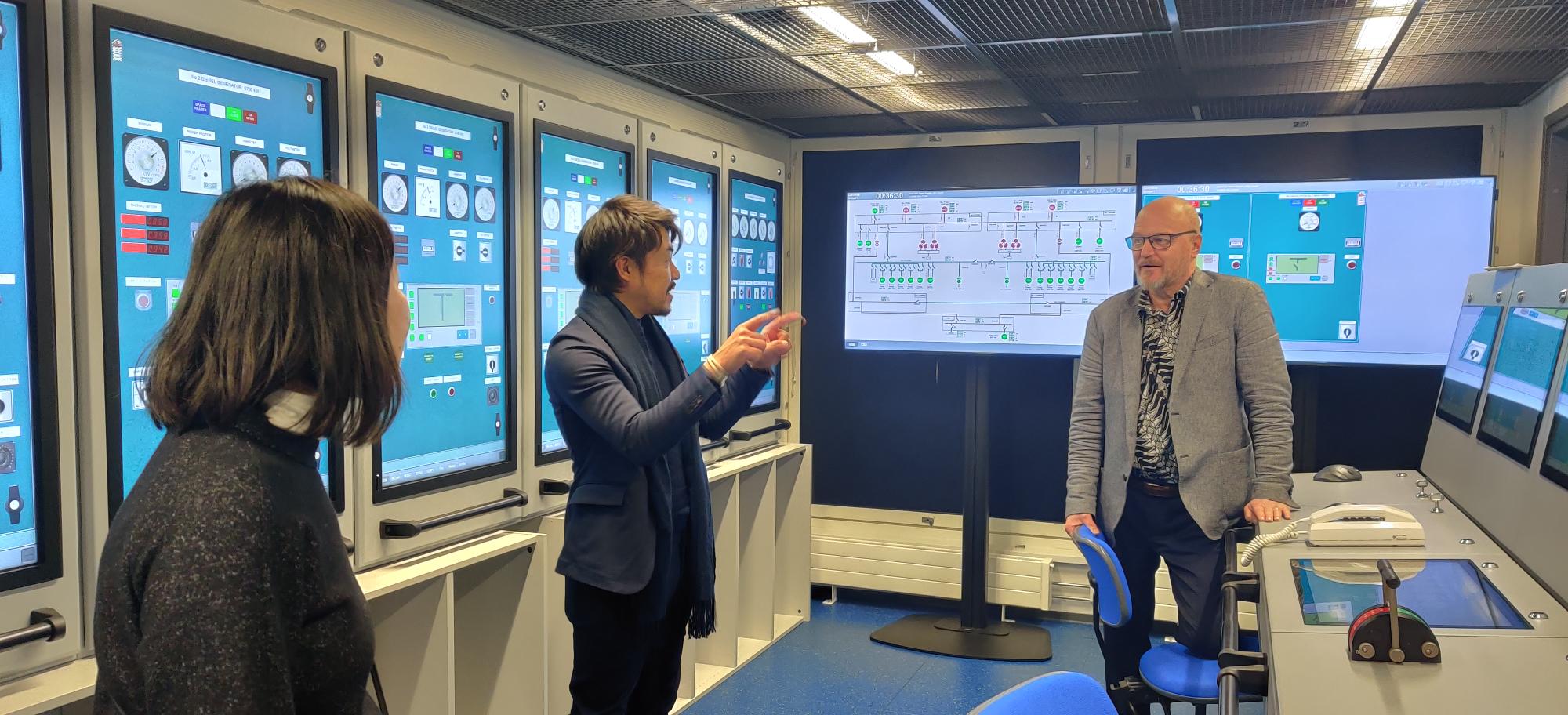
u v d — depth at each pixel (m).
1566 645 1.32
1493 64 3.21
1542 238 3.62
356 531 2.30
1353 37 2.92
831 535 4.74
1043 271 4.13
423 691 2.40
